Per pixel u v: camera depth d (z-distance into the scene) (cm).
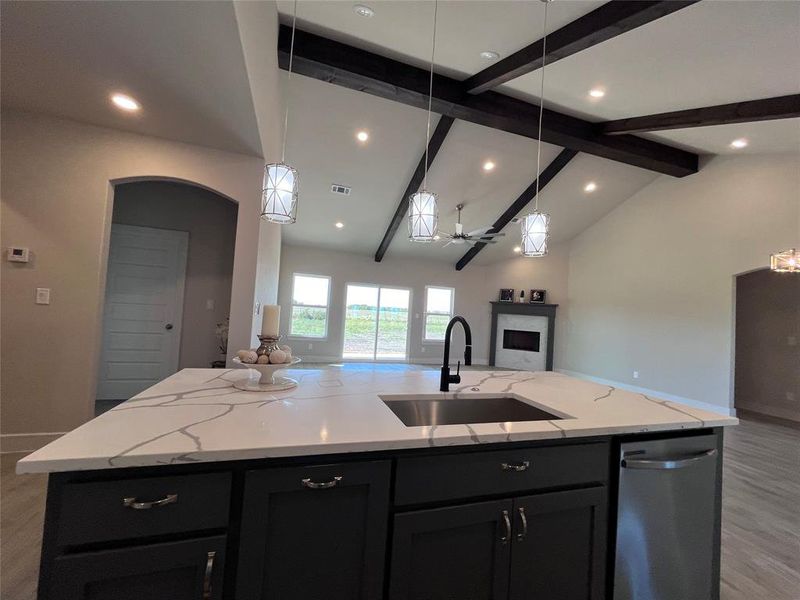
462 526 113
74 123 283
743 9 237
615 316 711
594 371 755
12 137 272
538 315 866
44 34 188
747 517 241
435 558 111
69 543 83
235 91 232
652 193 643
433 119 495
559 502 125
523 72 349
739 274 512
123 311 418
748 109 355
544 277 872
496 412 175
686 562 143
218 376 175
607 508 133
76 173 284
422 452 110
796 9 231
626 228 693
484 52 345
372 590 104
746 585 177
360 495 104
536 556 122
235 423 110
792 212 459
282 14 331
